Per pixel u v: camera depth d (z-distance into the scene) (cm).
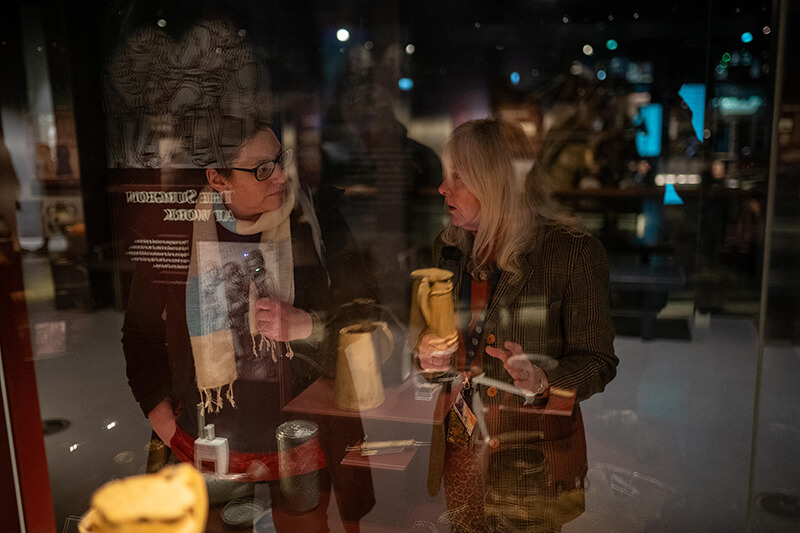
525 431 87
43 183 76
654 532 71
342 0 126
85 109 80
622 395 89
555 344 89
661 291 96
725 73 67
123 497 39
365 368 89
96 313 82
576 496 81
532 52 133
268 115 85
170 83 81
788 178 59
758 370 62
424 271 91
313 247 93
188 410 89
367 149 135
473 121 88
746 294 67
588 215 116
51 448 77
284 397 89
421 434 88
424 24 133
